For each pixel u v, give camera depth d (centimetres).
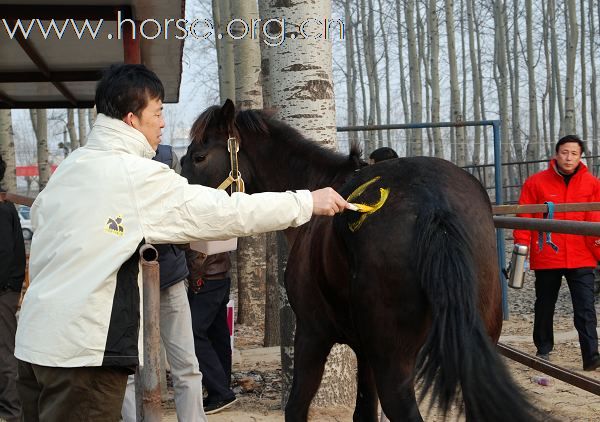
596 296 909
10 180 1467
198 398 396
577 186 602
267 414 492
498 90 3875
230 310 626
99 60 718
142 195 235
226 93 1101
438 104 2478
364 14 3416
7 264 503
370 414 330
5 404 507
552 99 3625
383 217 262
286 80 471
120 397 239
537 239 600
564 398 497
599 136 4250
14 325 513
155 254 232
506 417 225
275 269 750
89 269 230
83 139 2931
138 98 248
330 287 292
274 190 380
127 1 537
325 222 304
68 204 236
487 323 270
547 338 607
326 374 467
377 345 260
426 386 236
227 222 240
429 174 275
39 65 694
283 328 486
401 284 253
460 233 249
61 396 233
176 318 392
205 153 382
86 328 227
